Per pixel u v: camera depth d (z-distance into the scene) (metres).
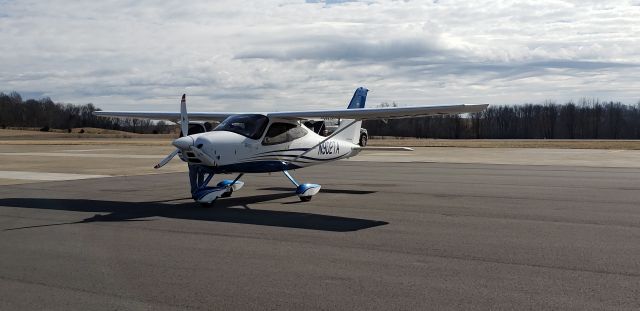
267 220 9.29
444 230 8.29
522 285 5.29
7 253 6.71
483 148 46.00
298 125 12.73
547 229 8.37
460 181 16.56
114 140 74.94
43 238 7.70
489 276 5.62
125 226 8.73
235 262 6.25
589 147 48.19
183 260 6.34
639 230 8.27
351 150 14.70
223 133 11.12
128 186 15.32
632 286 5.25
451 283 5.37
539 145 55.03
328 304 4.73
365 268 5.96
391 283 5.37
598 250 6.87
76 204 11.47
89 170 21.41
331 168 22.50
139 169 21.95
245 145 11.27
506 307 4.63
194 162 10.77
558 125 123.56
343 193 13.42
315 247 7.06
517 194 13.06
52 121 132.75
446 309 4.59
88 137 91.44
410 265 6.09
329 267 6.01
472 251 6.81
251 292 5.08
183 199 12.34
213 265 6.11
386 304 4.73
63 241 7.48
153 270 5.89
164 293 5.05
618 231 8.20
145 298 4.91
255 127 11.60
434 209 10.59
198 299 4.88
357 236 7.81
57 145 51.84
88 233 8.09
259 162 11.66
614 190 13.87
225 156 10.94
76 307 4.66
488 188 14.46
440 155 33.84
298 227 8.58
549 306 4.66
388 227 8.56
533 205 11.12
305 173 19.80
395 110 11.70
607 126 122.81
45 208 10.85
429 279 5.52
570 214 9.89
